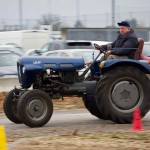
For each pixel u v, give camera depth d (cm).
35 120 2077
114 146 1614
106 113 2138
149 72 2181
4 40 6178
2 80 3384
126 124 2152
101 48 2222
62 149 1578
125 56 2183
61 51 3575
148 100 2169
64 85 2183
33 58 2150
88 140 1727
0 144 1323
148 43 3856
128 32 2178
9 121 2362
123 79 2145
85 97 2234
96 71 2236
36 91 2078
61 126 2133
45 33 6197
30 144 1673
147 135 1806
